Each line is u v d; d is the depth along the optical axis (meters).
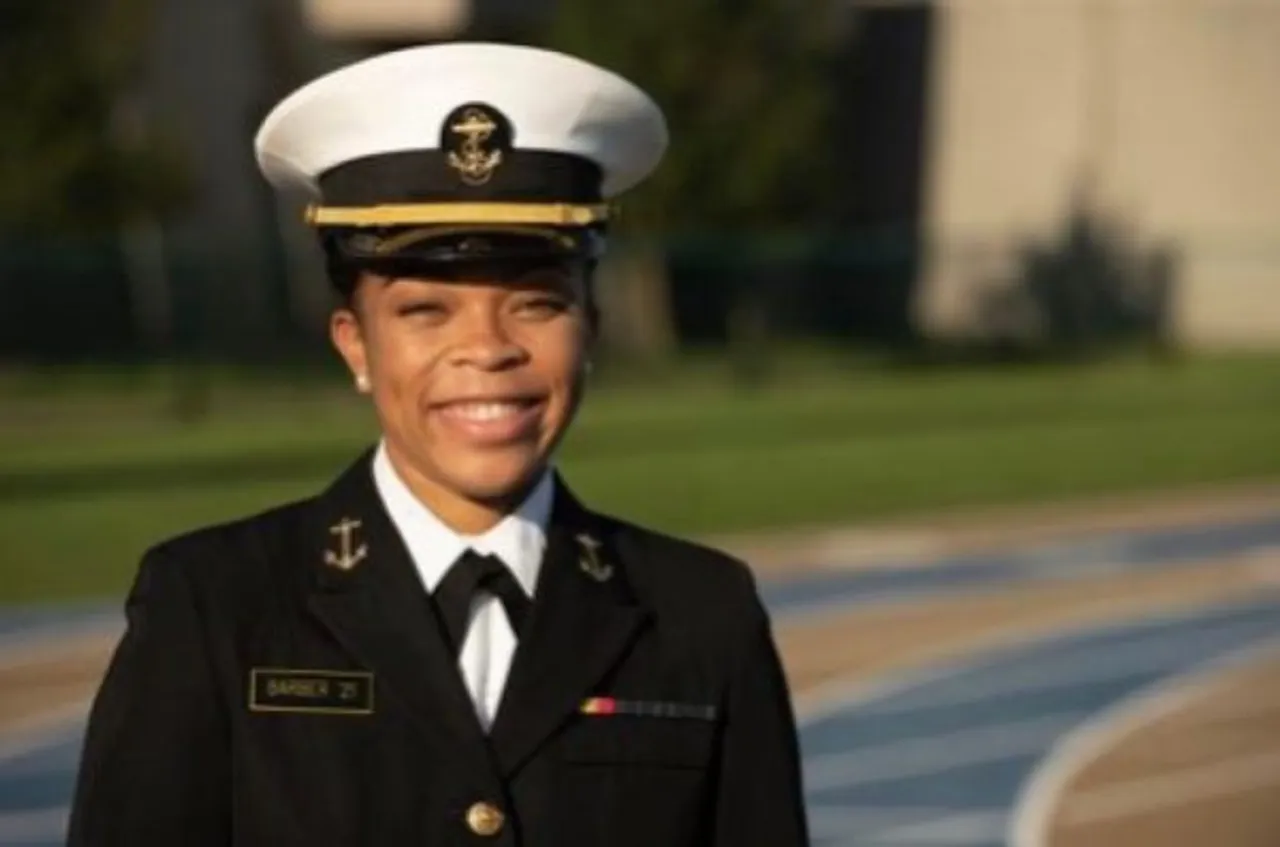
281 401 35.69
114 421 33.31
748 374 42.38
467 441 3.79
